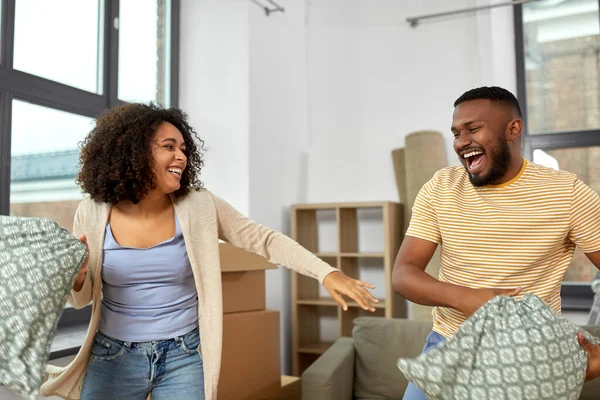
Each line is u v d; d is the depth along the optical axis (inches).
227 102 117.6
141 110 52.3
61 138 95.3
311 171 140.0
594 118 118.8
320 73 140.3
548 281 44.2
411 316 127.2
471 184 47.1
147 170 50.3
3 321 39.6
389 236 115.8
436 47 129.6
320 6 140.7
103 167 50.4
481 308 38.5
